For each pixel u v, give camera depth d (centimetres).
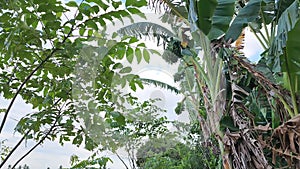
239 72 221
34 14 209
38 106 270
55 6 203
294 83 182
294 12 179
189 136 301
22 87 248
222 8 183
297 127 178
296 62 173
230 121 212
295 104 188
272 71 201
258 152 194
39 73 253
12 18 206
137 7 213
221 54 216
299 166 189
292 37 165
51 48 225
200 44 257
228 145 214
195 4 180
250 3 212
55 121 256
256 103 229
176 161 395
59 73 244
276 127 208
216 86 234
